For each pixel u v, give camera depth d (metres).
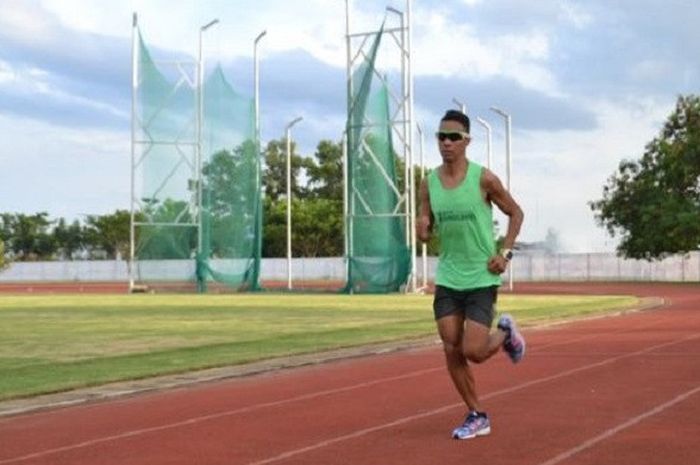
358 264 51.84
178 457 8.78
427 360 17.95
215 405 12.35
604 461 8.16
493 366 15.94
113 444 9.57
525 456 8.41
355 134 51.59
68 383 14.72
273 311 35.34
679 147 79.75
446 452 8.67
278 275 91.56
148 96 55.41
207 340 23.00
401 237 51.12
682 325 26.12
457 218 8.84
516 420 10.30
